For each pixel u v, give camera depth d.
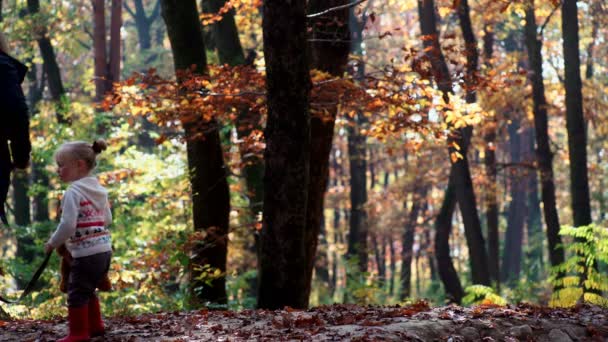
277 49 7.64
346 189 38.62
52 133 17.03
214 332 5.58
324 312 6.44
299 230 8.08
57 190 15.88
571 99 20.59
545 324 5.62
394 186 32.62
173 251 11.23
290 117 7.81
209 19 13.28
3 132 4.89
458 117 10.77
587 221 20.45
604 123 26.45
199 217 11.84
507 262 44.03
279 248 8.08
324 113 10.45
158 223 15.74
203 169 11.74
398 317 5.83
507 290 23.50
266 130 7.96
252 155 11.93
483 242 21.59
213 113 10.50
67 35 25.42
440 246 25.55
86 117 17.58
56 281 14.04
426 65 9.98
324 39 10.25
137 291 11.91
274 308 8.15
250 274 16.53
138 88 10.45
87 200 5.03
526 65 37.34
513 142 49.16
